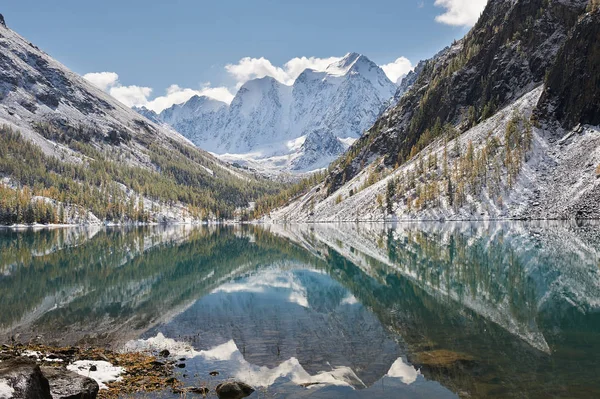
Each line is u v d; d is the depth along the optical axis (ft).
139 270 169.68
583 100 485.97
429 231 339.36
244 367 58.29
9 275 154.61
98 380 54.19
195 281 141.79
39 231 549.13
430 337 68.39
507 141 507.71
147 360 62.13
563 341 64.64
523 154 483.51
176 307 101.14
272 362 59.88
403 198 570.46
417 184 573.74
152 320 88.12
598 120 463.83
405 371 53.78
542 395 45.16
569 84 510.17
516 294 101.35
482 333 70.13
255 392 49.42
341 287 121.60
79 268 174.91
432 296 102.17
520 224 356.38
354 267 163.02
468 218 453.99
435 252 194.70
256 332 76.28
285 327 79.36
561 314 81.51
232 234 468.34
